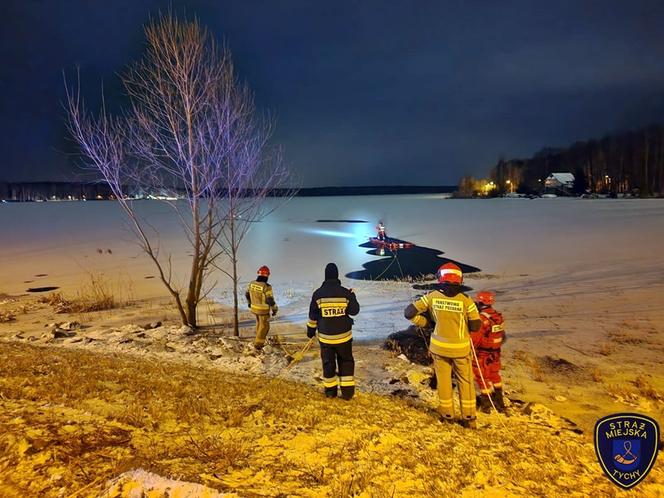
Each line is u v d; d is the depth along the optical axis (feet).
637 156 323.57
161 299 52.75
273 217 203.00
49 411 13.52
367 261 79.41
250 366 26.53
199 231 37.14
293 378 24.48
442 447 15.21
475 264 73.56
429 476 12.80
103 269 74.79
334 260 80.64
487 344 20.33
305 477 11.76
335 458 13.21
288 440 14.06
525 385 24.48
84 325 39.65
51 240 121.19
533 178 426.51
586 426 19.36
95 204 387.96
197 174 36.14
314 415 16.61
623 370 26.78
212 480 10.27
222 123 35.94
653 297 47.11
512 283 58.08
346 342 19.95
